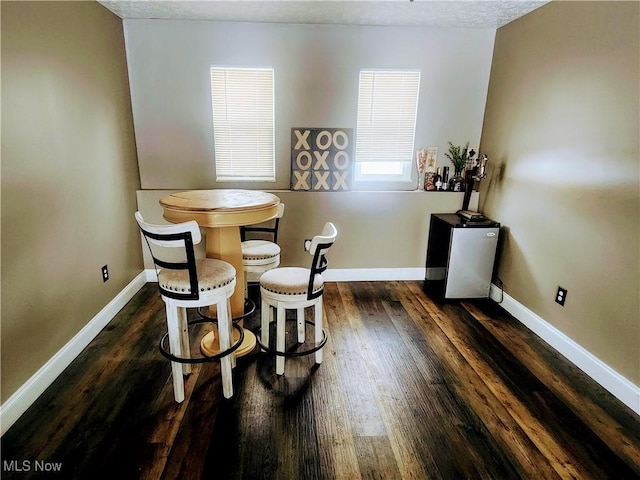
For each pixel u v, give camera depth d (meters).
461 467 1.64
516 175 3.04
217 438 1.77
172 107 3.31
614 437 1.82
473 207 3.67
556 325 2.58
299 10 2.87
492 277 3.37
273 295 2.10
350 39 3.28
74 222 2.39
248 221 2.09
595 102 2.23
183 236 1.69
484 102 3.52
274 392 2.09
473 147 3.64
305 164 3.51
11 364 1.82
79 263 2.44
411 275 3.81
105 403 1.98
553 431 1.85
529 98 2.87
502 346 2.62
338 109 3.43
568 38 2.45
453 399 2.07
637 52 1.95
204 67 3.24
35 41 2.01
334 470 1.62
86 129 2.54
